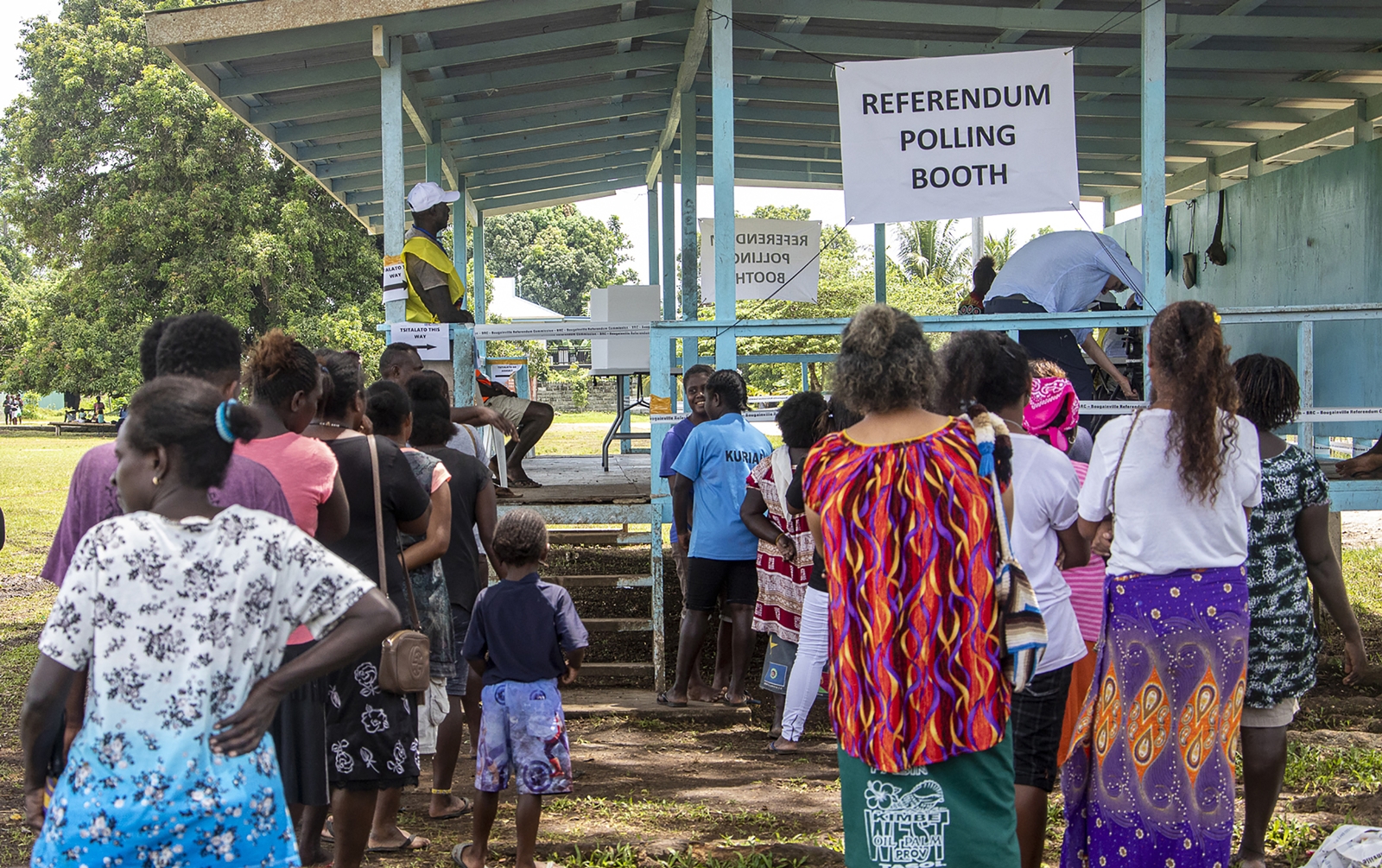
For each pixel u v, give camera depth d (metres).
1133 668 3.41
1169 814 3.36
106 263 32.12
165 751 2.34
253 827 2.43
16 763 5.95
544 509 7.14
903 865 2.93
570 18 8.58
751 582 6.61
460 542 5.08
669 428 7.07
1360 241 8.91
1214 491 3.30
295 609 2.53
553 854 4.47
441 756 5.00
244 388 3.63
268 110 9.60
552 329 7.37
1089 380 7.50
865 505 2.93
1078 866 3.63
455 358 7.41
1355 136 9.95
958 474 2.91
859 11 8.03
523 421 8.17
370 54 8.58
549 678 4.25
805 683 5.45
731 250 7.17
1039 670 3.62
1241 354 10.76
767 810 4.98
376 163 12.11
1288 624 3.86
